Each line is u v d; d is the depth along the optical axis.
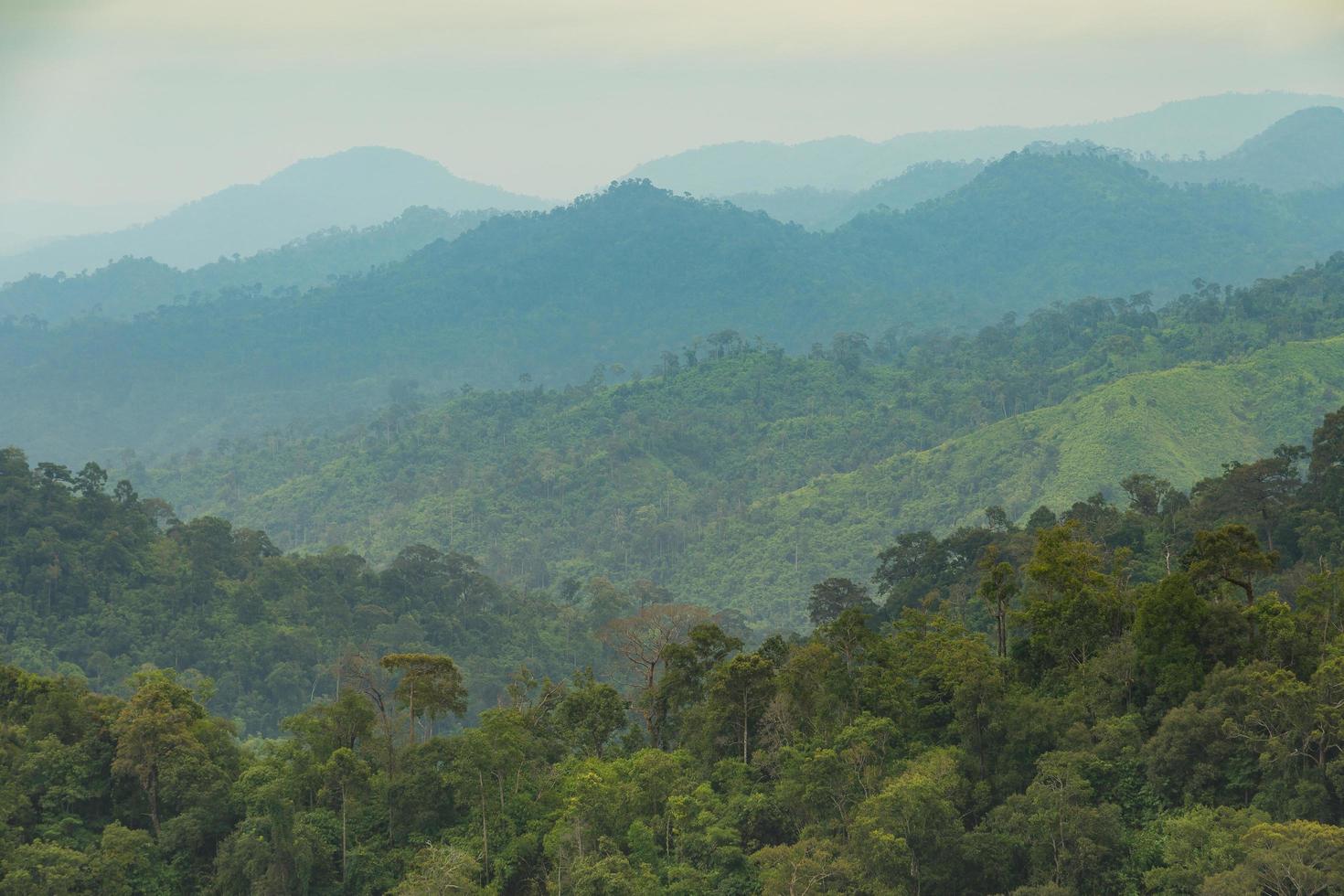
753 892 79.44
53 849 83.06
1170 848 72.44
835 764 84.75
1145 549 145.25
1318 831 65.75
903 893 75.31
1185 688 83.44
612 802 87.56
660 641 115.56
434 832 90.88
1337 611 89.12
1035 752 85.88
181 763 91.44
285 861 84.50
